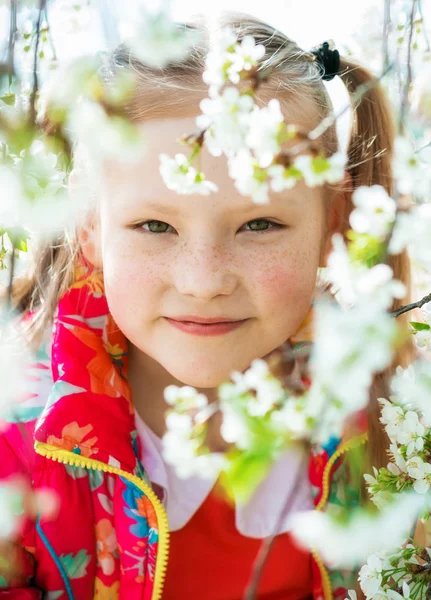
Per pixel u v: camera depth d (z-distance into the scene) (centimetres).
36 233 58
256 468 47
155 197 61
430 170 50
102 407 66
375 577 56
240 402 49
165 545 65
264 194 51
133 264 63
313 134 51
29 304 74
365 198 49
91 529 66
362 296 48
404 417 58
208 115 51
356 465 68
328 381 46
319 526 50
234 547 69
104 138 50
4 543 64
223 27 66
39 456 65
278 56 65
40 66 54
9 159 50
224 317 62
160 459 69
